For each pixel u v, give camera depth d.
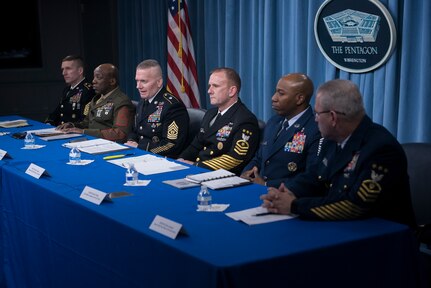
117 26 7.27
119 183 2.84
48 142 4.04
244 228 2.13
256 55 5.08
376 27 3.97
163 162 3.28
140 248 2.12
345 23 4.15
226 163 3.51
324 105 2.30
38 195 2.84
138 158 3.42
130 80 6.96
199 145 3.89
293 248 1.91
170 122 4.10
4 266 3.29
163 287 2.02
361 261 2.01
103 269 2.37
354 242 1.98
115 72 4.65
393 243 2.07
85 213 2.45
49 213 2.76
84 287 2.53
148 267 2.09
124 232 2.20
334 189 2.35
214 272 1.77
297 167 3.16
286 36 4.75
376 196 2.17
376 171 2.19
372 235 2.03
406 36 3.83
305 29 4.56
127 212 2.36
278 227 2.13
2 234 3.29
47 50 7.40
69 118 5.29
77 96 5.26
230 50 5.33
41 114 7.49
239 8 5.21
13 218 3.15
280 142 3.23
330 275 1.95
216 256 1.85
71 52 7.51
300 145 3.16
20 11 7.24
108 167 3.20
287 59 4.77
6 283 3.27
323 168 2.53
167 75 6.03
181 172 3.04
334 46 4.27
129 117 4.57
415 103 3.87
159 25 6.33
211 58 5.64
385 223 2.16
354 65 4.16
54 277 2.79
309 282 1.91
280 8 4.81
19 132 4.43
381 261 2.05
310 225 2.15
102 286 2.39
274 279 1.85
